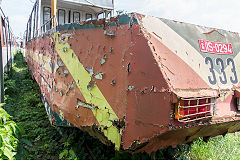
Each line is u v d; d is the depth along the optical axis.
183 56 1.74
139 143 1.63
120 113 1.78
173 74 1.59
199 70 1.79
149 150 1.78
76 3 5.54
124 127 1.74
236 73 2.07
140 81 1.64
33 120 4.26
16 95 6.17
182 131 1.67
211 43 2.02
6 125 2.18
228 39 2.19
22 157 2.42
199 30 2.00
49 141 3.34
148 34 1.66
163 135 1.60
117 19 1.82
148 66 1.60
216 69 1.94
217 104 1.78
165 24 1.81
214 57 1.98
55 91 2.94
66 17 5.89
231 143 3.46
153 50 1.60
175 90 1.50
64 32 2.63
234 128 2.17
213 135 2.15
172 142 1.81
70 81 2.50
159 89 1.52
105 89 1.94
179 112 1.50
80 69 2.28
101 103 1.98
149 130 1.57
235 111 1.90
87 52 2.17
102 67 1.97
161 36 1.72
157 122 1.53
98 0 5.92
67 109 2.56
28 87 7.01
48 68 3.46
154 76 1.56
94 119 2.08
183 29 1.89
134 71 1.68
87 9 6.23
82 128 2.31
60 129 3.47
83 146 3.05
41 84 4.37
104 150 2.88
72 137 3.16
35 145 3.26
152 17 1.76
